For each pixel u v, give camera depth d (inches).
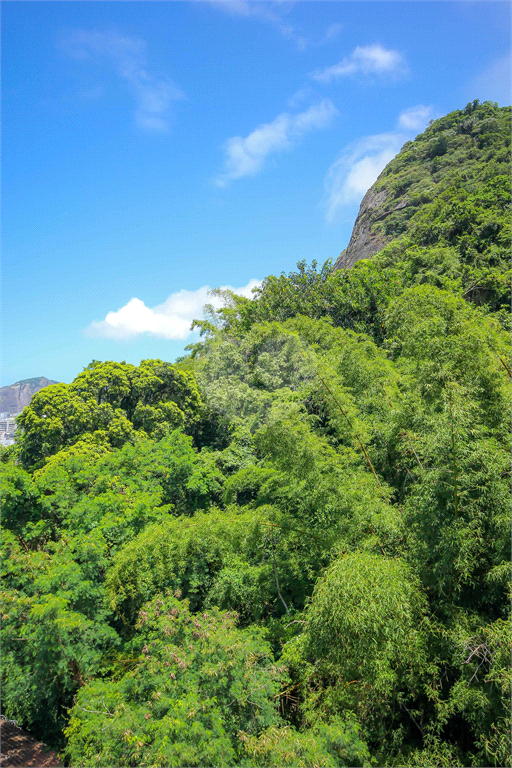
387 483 398.3
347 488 355.3
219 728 226.7
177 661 253.0
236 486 496.1
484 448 294.4
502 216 1097.4
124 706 238.7
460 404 291.4
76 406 691.4
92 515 412.8
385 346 716.7
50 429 669.9
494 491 288.5
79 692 296.2
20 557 342.0
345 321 874.1
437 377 362.0
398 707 297.9
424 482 305.0
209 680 253.8
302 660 302.7
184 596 410.0
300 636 311.4
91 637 315.9
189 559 410.0
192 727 217.6
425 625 292.4
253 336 694.5
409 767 259.4
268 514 384.8
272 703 270.8
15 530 417.7
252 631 341.7
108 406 714.8
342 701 277.3
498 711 248.7
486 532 295.0
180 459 596.1
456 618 288.0
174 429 731.4
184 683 248.4
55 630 293.3
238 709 255.8
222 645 262.5
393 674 263.4
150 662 265.4
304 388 546.3
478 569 306.5
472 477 285.4
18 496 422.3
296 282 949.2
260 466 569.3
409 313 577.6
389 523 325.7
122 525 414.9
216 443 823.7
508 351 406.9
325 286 914.7
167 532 378.9
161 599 312.5
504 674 243.6
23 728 360.2
